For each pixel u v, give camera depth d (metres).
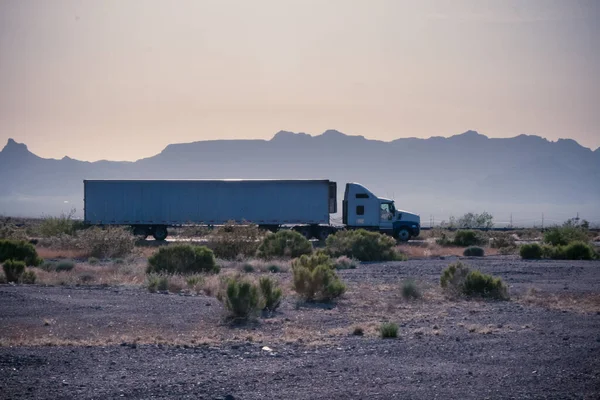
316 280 21.33
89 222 57.44
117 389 10.32
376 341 14.55
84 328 15.98
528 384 10.62
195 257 28.89
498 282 22.38
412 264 35.25
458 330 15.98
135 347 13.62
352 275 29.22
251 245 40.16
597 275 29.47
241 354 13.02
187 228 55.91
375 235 39.78
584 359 12.34
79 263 35.03
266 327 16.55
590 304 20.53
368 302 21.09
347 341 14.59
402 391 10.26
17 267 25.52
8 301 19.78
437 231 69.06
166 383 10.66
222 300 19.09
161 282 23.45
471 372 11.41
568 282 26.84
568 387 10.42
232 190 57.38
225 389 10.35
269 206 57.44
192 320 17.22
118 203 57.44
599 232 78.50
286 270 31.28
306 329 16.39
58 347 13.61
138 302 20.02
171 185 57.47
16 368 11.61
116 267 31.05
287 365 11.99
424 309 19.70
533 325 16.64
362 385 10.59
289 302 20.92
